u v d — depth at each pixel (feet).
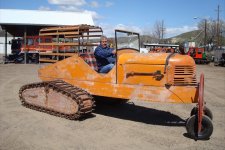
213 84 51.90
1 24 98.37
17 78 51.75
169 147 18.89
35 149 17.78
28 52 96.63
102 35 27.07
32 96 26.86
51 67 27.58
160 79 21.86
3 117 24.36
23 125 22.33
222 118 26.61
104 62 27.17
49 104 25.48
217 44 172.96
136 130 22.16
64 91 24.14
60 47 28.12
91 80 25.04
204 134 20.24
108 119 24.93
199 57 126.93
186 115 27.37
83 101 23.66
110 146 18.72
